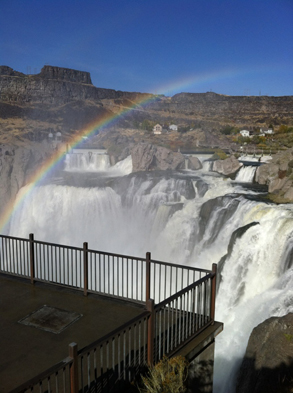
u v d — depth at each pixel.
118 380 5.12
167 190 36.38
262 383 10.74
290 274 16.31
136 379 5.47
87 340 6.22
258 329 12.24
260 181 36.12
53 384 5.12
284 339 11.30
